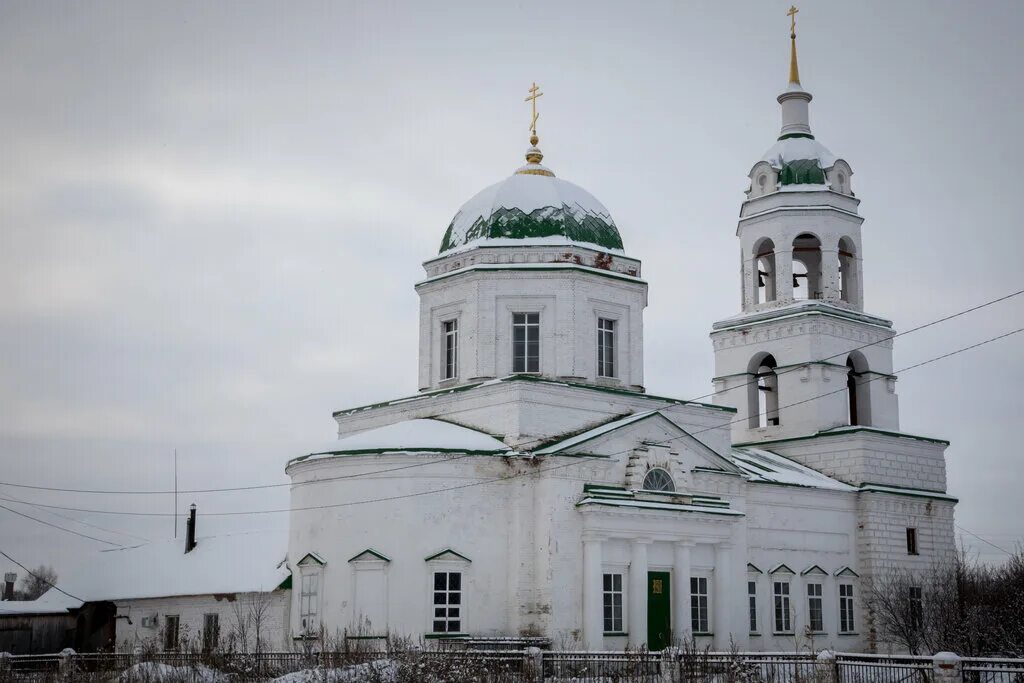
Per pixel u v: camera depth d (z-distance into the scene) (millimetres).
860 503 56188
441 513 43531
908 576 56281
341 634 43094
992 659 26219
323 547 44594
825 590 54094
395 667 32469
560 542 43562
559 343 48375
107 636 53531
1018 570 51625
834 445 57312
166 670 36594
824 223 59844
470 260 49906
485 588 43531
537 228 49906
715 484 48938
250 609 47500
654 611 45188
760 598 51125
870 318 60438
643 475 46000
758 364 61719
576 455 44500
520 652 35594
